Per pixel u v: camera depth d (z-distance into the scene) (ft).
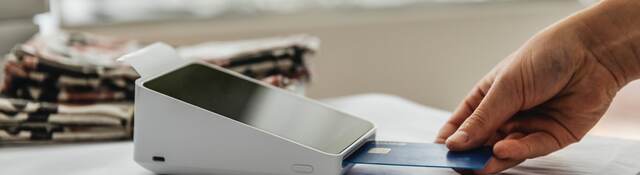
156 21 4.46
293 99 2.26
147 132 2.03
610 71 2.18
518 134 2.12
